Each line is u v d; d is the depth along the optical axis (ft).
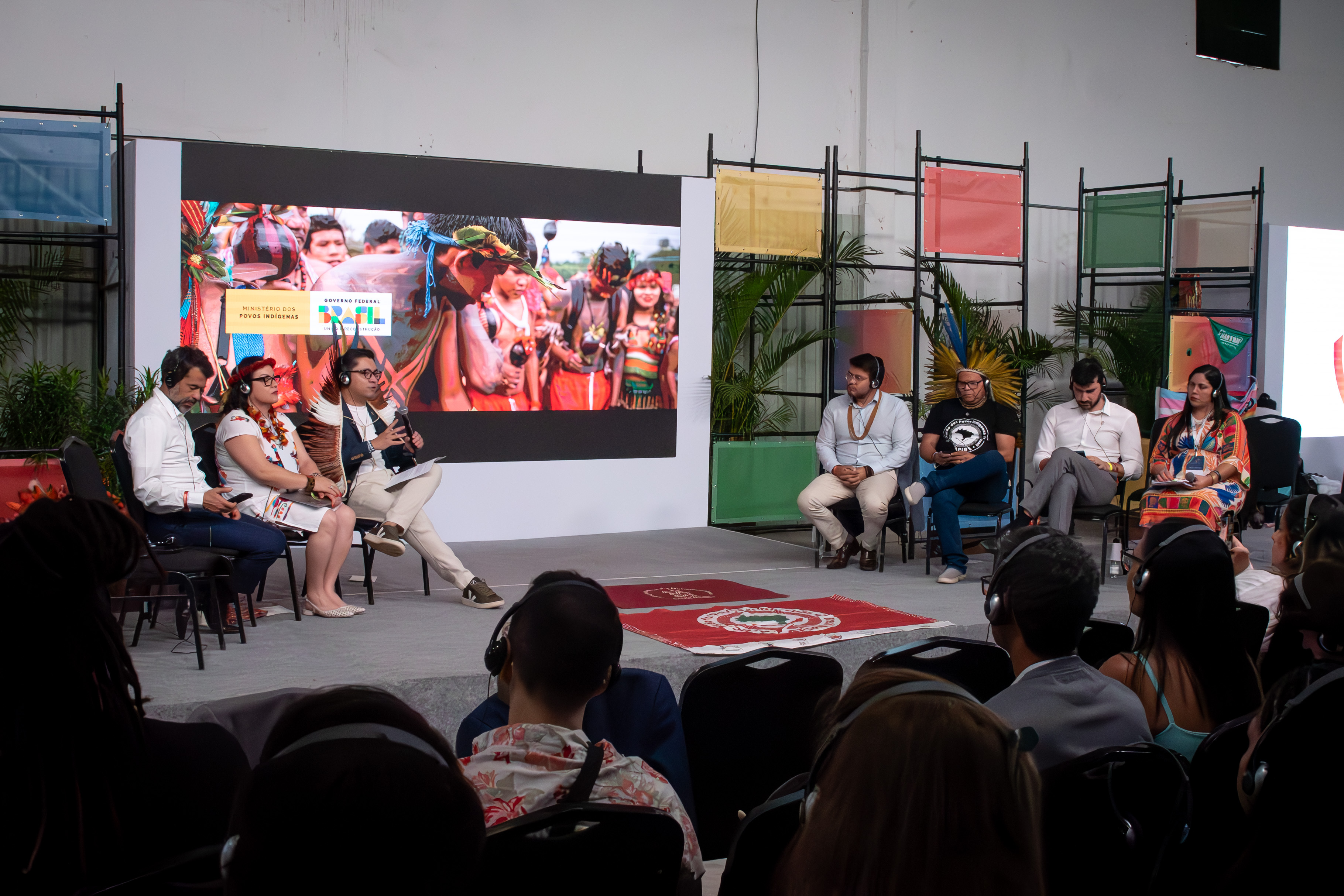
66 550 4.61
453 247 22.63
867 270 29.50
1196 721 7.07
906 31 30.07
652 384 24.80
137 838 4.73
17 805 4.44
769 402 29.53
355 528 16.01
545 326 23.62
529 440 23.63
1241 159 36.06
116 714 4.65
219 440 14.55
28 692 4.48
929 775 2.76
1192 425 18.74
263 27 23.16
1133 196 28.94
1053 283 32.86
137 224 19.95
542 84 25.98
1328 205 38.04
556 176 23.54
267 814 2.34
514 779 4.86
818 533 20.06
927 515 19.89
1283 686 5.24
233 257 20.71
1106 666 7.47
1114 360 30.94
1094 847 5.46
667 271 24.76
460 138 25.18
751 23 28.32
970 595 17.24
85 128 18.52
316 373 21.53
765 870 5.07
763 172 27.66
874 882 2.74
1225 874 5.03
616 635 5.13
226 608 13.82
